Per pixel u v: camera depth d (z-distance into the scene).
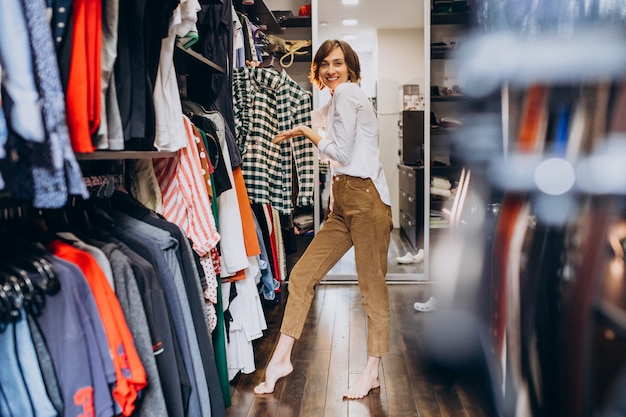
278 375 2.53
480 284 0.90
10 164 1.07
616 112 0.64
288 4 4.82
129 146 1.61
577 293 0.69
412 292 4.12
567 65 0.68
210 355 1.85
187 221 2.07
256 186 2.81
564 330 0.72
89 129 1.27
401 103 4.41
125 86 1.46
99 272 1.32
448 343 1.06
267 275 3.01
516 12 0.73
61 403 1.21
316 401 2.41
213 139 2.26
